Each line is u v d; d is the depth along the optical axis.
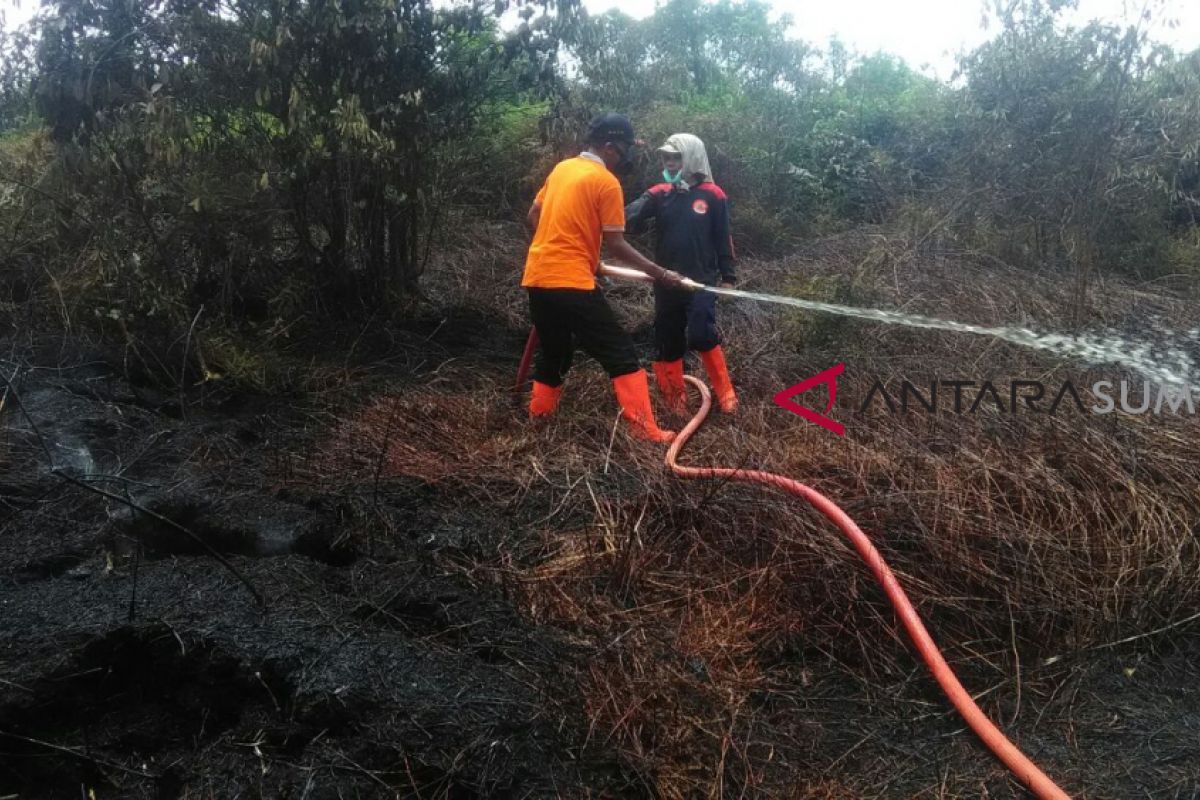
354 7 5.32
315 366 5.50
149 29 5.30
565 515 3.88
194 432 4.38
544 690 2.74
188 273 5.68
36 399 4.32
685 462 4.39
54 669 2.52
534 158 8.68
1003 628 3.33
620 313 7.08
